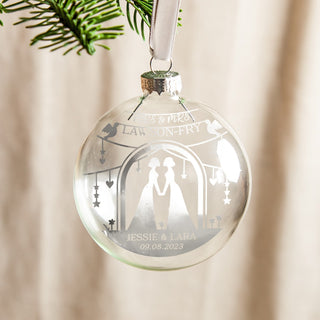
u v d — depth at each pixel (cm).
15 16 79
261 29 80
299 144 84
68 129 84
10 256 89
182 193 32
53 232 89
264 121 84
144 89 33
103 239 33
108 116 33
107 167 32
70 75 82
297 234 88
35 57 81
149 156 32
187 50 81
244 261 90
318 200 87
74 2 32
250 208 88
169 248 33
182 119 32
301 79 81
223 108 82
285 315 91
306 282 90
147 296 91
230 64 81
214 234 33
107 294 91
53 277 91
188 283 91
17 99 83
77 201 34
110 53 81
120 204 32
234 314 91
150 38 31
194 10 79
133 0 37
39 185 87
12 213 88
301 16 79
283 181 86
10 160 85
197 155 32
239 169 33
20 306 91
